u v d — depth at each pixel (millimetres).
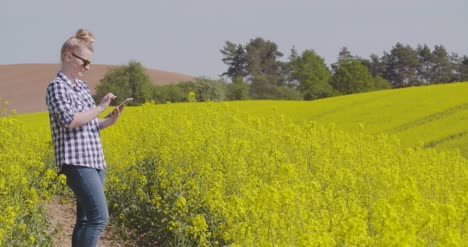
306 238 5344
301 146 12609
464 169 13469
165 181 10258
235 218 7801
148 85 69125
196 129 13297
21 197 8539
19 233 7734
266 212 6375
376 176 10672
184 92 70250
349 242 5426
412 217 5941
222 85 73500
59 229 9109
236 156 10852
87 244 6137
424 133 26031
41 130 19688
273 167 10508
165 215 9914
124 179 11953
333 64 119312
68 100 6148
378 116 30766
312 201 8039
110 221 11133
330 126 15188
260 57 121062
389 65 126312
